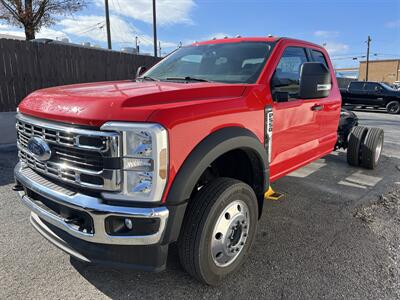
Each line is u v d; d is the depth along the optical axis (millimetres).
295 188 4941
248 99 2797
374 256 3086
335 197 4609
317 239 3395
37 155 2359
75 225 2211
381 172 5945
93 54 10250
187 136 2172
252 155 2855
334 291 2566
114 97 2129
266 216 3932
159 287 2570
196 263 2391
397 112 18156
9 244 3135
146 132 1978
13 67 8297
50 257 2939
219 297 2475
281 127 3322
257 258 3010
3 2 15562
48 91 2633
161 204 2088
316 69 2865
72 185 2219
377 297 2506
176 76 3600
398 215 4055
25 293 2473
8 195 4344
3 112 7922
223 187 2451
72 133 2094
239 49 3576
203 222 2346
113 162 1985
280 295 2510
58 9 16625
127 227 2121
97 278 2666
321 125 4277
